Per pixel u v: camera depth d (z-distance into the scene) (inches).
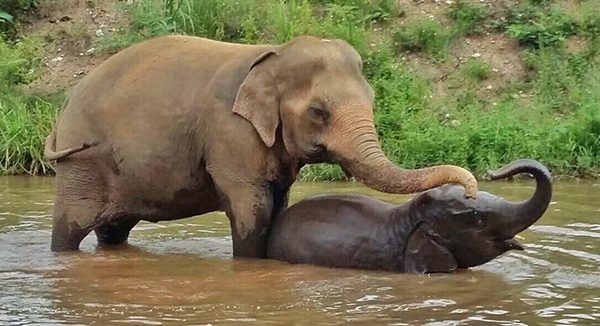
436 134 585.0
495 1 715.4
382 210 303.3
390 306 251.3
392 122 605.0
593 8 703.1
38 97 661.9
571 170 558.9
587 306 250.8
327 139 299.0
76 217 335.9
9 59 685.3
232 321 236.7
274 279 285.1
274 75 309.1
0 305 254.5
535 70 664.4
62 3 752.3
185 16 691.4
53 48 714.2
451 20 708.7
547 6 711.1
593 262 307.0
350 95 299.7
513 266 301.1
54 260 320.2
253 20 690.8
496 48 681.0
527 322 235.5
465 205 288.2
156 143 323.3
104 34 715.4
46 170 585.9
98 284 281.4
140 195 330.0
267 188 314.7
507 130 583.5
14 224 390.3
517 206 285.4
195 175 322.7
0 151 593.6
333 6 693.9
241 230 314.5
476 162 569.3
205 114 317.7
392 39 690.8
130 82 331.0
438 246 290.5
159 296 265.0
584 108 589.3
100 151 331.9
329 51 306.7
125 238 350.9
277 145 310.8
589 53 671.1
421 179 281.9
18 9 744.3
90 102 334.6
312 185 512.7
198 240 355.9
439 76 665.6
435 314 243.3
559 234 354.0
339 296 262.8
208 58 326.6
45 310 249.0
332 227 305.9
